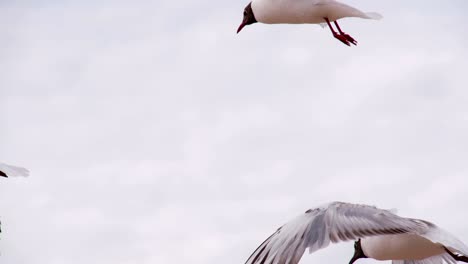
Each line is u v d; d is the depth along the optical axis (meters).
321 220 8.02
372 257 10.97
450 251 10.53
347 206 8.33
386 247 10.67
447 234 9.27
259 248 7.80
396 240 10.55
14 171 12.75
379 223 8.22
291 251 7.67
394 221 8.35
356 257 11.91
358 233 7.98
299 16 16.12
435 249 10.49
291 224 7.99
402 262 11.05
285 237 7.81
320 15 16.03
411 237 10.42
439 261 10.67
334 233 7.89
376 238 10.71
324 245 7.77
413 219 9.49
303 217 8.08
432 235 9.18
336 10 15.87
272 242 7.81
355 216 8.20
